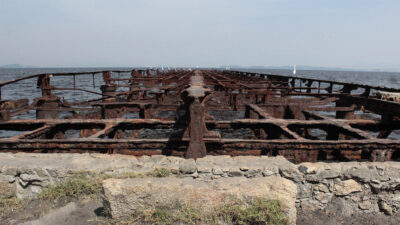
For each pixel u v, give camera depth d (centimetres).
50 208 388
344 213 409
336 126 636
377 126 684
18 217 373
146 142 504
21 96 3195
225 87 1351
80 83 6381
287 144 495
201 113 484
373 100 787
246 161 436
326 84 5797
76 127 691
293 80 1798
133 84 1728
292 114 941
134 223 336
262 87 1425
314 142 488
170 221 332
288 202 332
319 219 393
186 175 414
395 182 405
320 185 408
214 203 338
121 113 995
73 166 425
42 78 1073
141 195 340
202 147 487
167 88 1272
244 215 327
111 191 338
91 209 377
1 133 1420
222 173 411
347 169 408
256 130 877
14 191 418
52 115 1093
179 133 538
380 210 416
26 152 513
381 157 484
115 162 437
